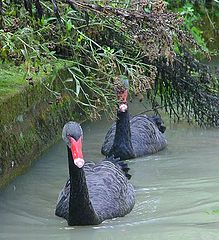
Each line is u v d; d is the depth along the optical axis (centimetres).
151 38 1172
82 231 1094
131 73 1238
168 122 1736
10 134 1319
